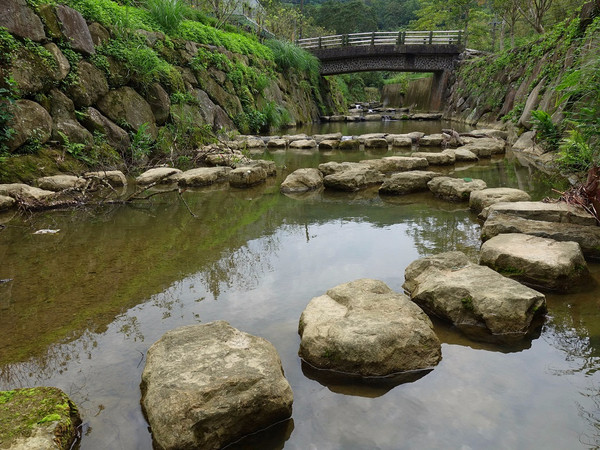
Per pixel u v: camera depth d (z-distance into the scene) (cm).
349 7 4428
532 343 225
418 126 1714
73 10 713
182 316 258
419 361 207
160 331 242
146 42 936
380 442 163
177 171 694
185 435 159
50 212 503
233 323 249
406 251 356
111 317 259
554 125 770
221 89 1194
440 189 543
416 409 180
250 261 343
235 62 1349
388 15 6006
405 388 193
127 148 754
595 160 492
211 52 1209
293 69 1938
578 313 252
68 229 435
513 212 388
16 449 149
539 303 242
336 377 203
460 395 187
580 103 624
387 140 1113
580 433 164
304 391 193
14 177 557
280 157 911
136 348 227
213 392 169
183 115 925
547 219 380
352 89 3853
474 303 243
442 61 2259
